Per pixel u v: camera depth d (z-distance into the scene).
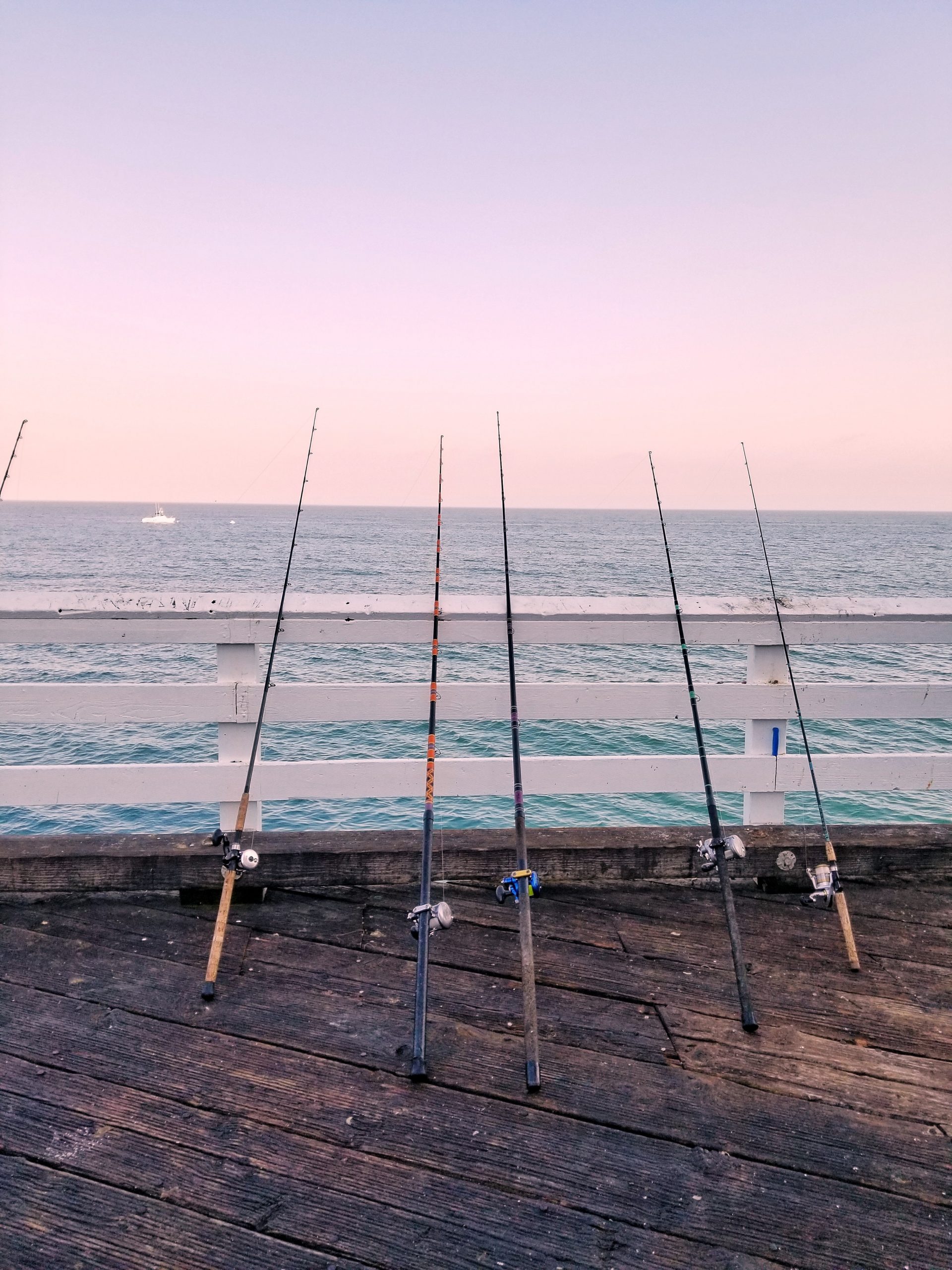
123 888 2.97
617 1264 1.59
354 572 50.72
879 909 2.99
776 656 3.33
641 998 2.45
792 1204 1.74
